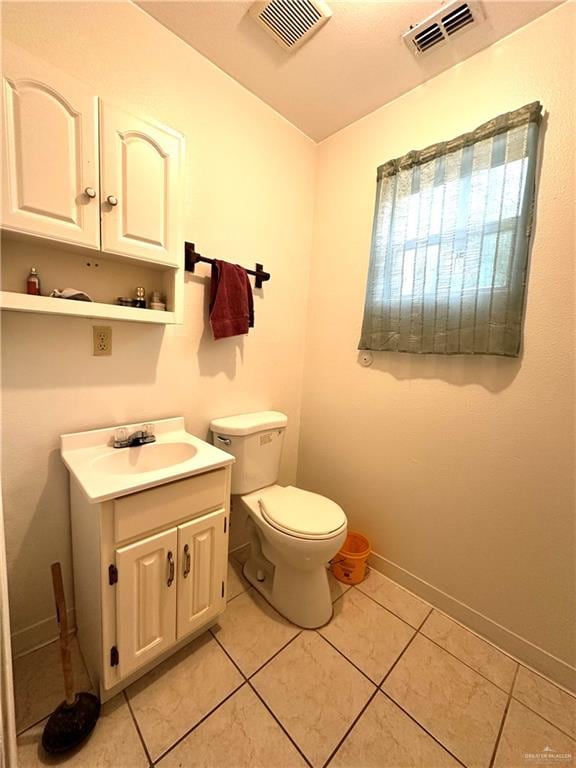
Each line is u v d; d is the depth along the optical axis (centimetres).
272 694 110
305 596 138
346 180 179
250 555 171
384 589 163
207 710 104
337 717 104
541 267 117
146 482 99
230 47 134
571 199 111
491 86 126
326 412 196
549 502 120
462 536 143
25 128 88
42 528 120
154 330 139
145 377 139
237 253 163
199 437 161
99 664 101
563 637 119
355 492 184
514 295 120
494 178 122
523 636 127
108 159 102
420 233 144
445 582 149
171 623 111
